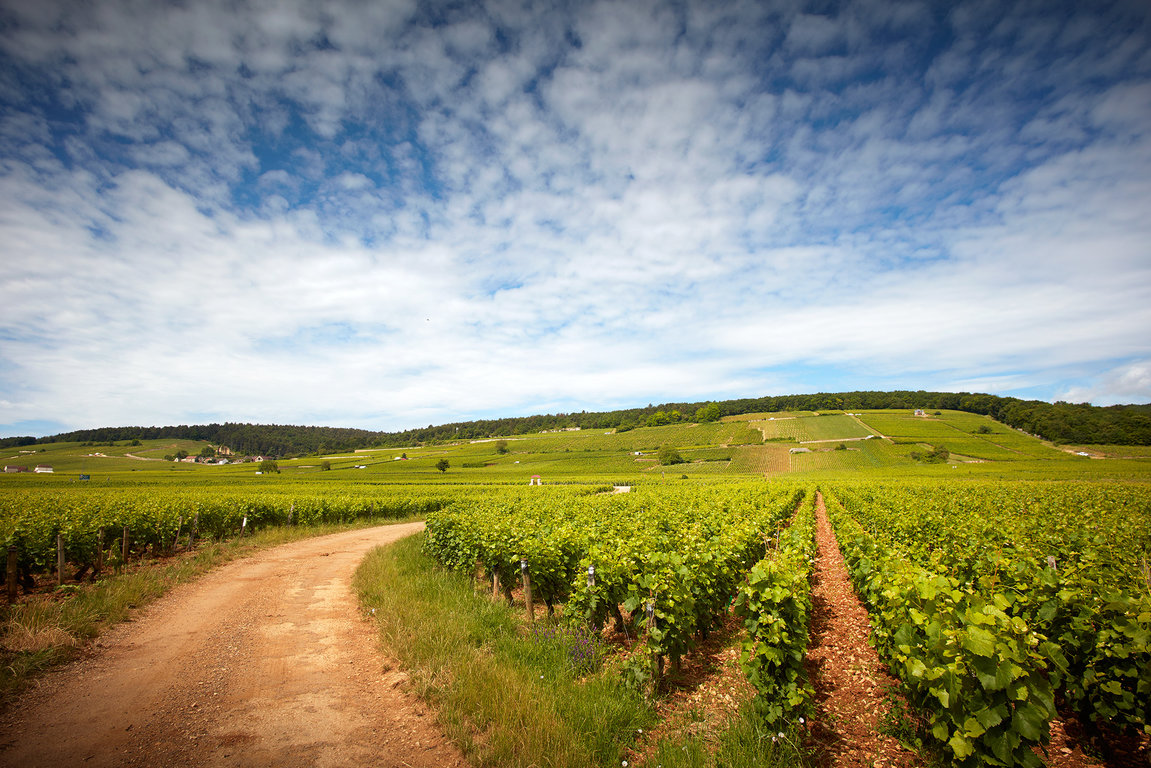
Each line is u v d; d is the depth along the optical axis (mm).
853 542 10523
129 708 5332
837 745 5008
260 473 93188
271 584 11305
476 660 6195
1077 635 5051
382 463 115812
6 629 7086
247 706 5465
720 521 14562
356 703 5586
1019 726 3814
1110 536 11289
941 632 4301
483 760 4375
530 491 42719
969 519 14516
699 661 7371
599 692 5582
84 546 11914
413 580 10930
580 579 7762
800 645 5199
